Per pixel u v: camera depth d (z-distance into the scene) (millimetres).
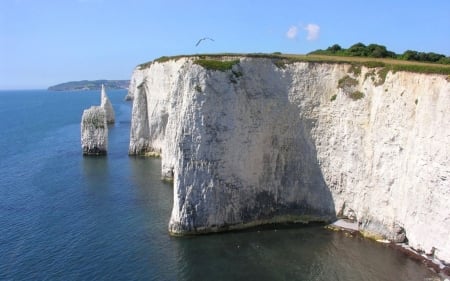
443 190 28938
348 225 36969
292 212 38938
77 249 32906
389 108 34125
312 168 38969
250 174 37781
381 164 34531
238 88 37656
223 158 36500
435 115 29875
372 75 36688
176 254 31938
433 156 29672
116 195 46219
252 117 38156
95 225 37656
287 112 39406
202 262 30688
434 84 30359
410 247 32250
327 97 39031
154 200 44406
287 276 28797
